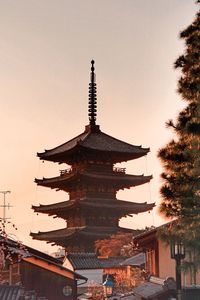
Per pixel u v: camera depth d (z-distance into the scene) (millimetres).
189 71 24812
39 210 141000
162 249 43125
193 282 37906
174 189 23828
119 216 136750
